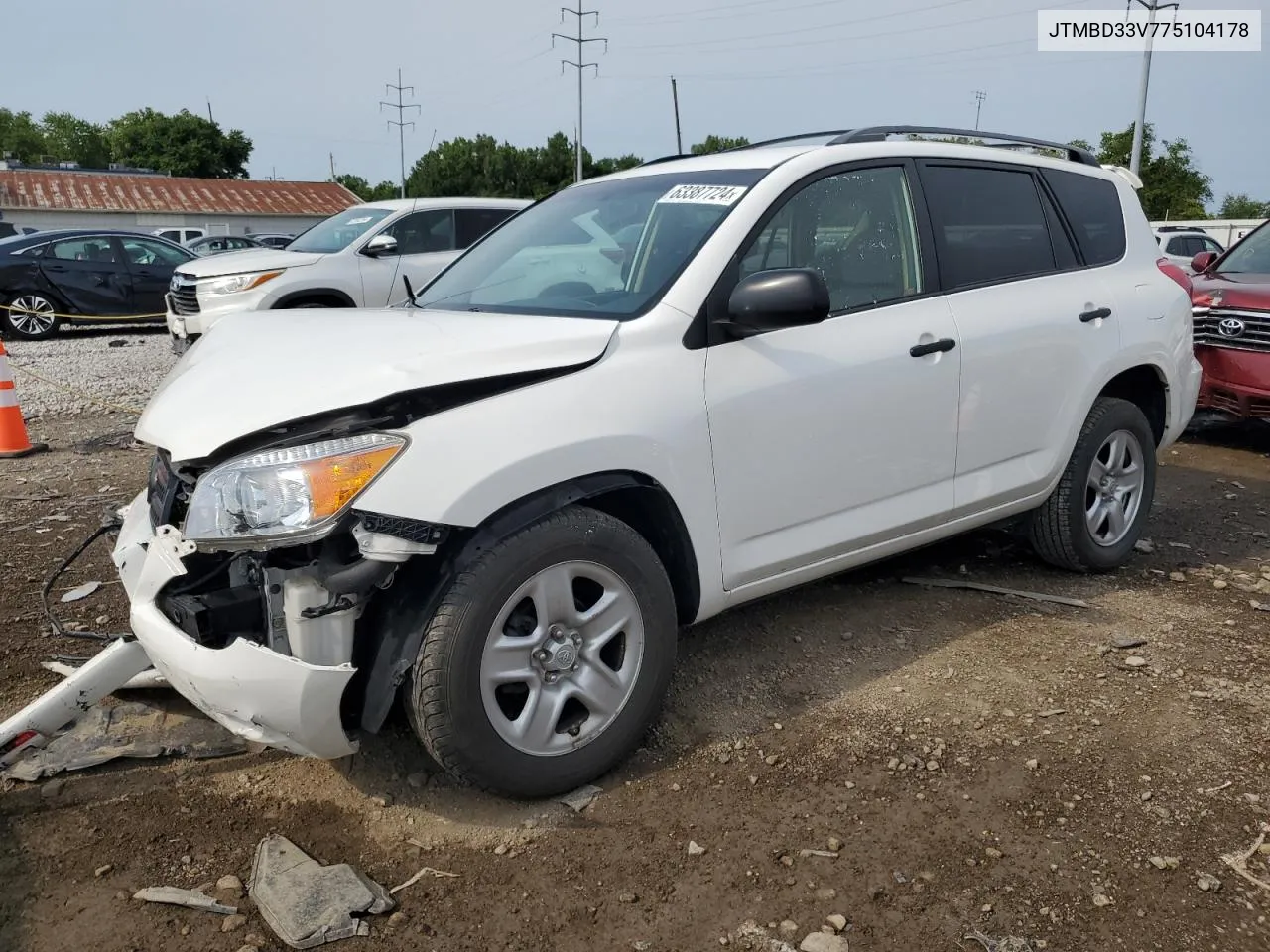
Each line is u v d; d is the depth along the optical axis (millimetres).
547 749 2746
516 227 4047
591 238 3527
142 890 2434
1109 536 4566
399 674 2514
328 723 2459
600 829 2688
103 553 4703
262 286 9500
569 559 2699
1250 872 2510
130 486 5941
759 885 2469
